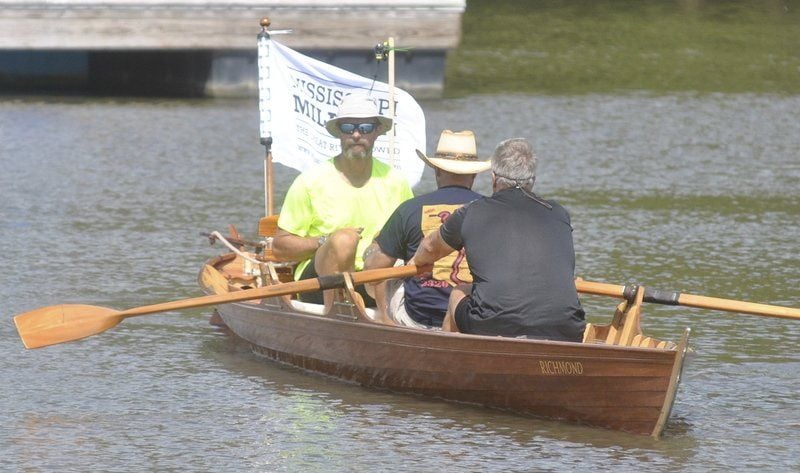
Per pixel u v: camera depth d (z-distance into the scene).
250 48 73.31
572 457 18.31
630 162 51.97
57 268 31.55
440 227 20.28
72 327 22.06
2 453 18.55
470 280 21.48
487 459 18.23
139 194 42.88
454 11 73.38
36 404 20.97
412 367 20.97
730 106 71.12
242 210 40.28
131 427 19.78
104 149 52.97
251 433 19.47
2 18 69.00
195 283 30.25
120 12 70.31
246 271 27.19
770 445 19.06
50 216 38.66
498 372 19.80
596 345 18.66
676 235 36.88
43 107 66.69
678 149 55.91
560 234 19.80
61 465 18.06
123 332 26.06
